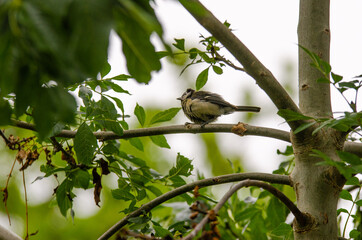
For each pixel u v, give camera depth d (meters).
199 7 4.11
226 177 8.19
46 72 3.55
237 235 11.26
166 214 12.89
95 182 8.81
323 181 7.36
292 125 7.23
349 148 7.68
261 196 10.59
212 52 8.17
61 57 3.22
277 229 8.27
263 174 8.05
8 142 8.71
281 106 7.03
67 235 15.15
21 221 15.20
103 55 3.19
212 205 11.73
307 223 7.23
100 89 8.27
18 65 3.52
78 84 8.09
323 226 7.27
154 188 9.12
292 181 7.74
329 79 6.05
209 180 8.20
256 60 6.83
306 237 7.24
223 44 6.67
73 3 3.19
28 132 15.14
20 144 8.98
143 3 3.67
